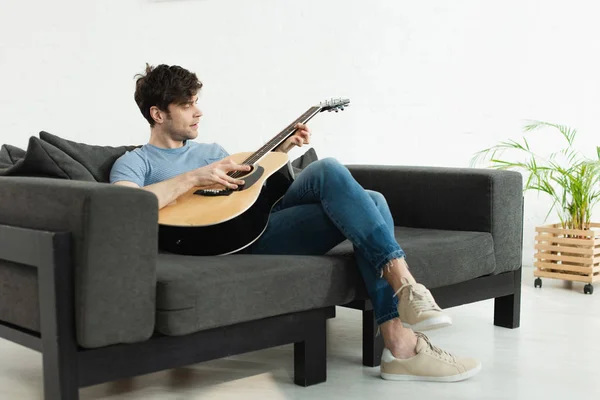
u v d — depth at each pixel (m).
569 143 3.66
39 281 1.65
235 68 3.96
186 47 3.99
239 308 1.84
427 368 2.11
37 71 4.08
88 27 4.03
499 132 3.75
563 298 3.21
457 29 3.74
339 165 2.10
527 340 2.55
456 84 3.76
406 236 2.48
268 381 2.13
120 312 1.65
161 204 2.06
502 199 2.61
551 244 3.42
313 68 3.88
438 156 3.81
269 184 2.33
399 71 3.81
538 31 3.67
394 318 2.11
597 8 3.59
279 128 3.92
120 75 4.03
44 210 1.69
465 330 2.69
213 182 2.09
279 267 1.94
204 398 1.99
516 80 3.71
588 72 3.63
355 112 3.87
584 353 2.40
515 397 1.99
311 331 2.07
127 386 2.09
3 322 1.87
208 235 2.04
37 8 4.05
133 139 4.04
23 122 4.11
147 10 4.00
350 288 2.10
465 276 2.44
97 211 1.59
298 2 3.86
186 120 2.34
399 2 3.78
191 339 1.82
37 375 2.20
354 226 2.03
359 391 2.04
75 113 4.08
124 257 1.64
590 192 3.65
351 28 3.83
